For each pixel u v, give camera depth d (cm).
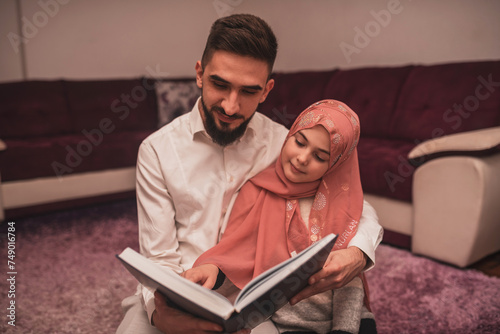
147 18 464
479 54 312
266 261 93
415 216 220
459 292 183
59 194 295
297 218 97
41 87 358
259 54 85
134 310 97
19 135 340
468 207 197
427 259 218
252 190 104
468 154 198
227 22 88
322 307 93
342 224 96
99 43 434
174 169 104
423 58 350
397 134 302
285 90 381
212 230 104
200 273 80
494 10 298
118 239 259
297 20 457
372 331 93
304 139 92
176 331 77
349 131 93
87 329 163
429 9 339
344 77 344
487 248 210
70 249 244
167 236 103
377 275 202
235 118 93
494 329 155
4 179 275
